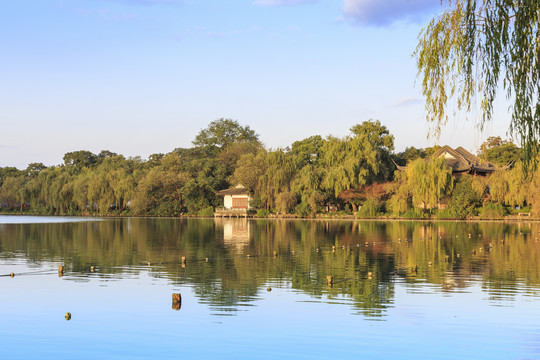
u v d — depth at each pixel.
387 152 108.94
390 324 17.06
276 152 103.81
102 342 15.33
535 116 13.51
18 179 141.00
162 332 16.25
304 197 98.75
